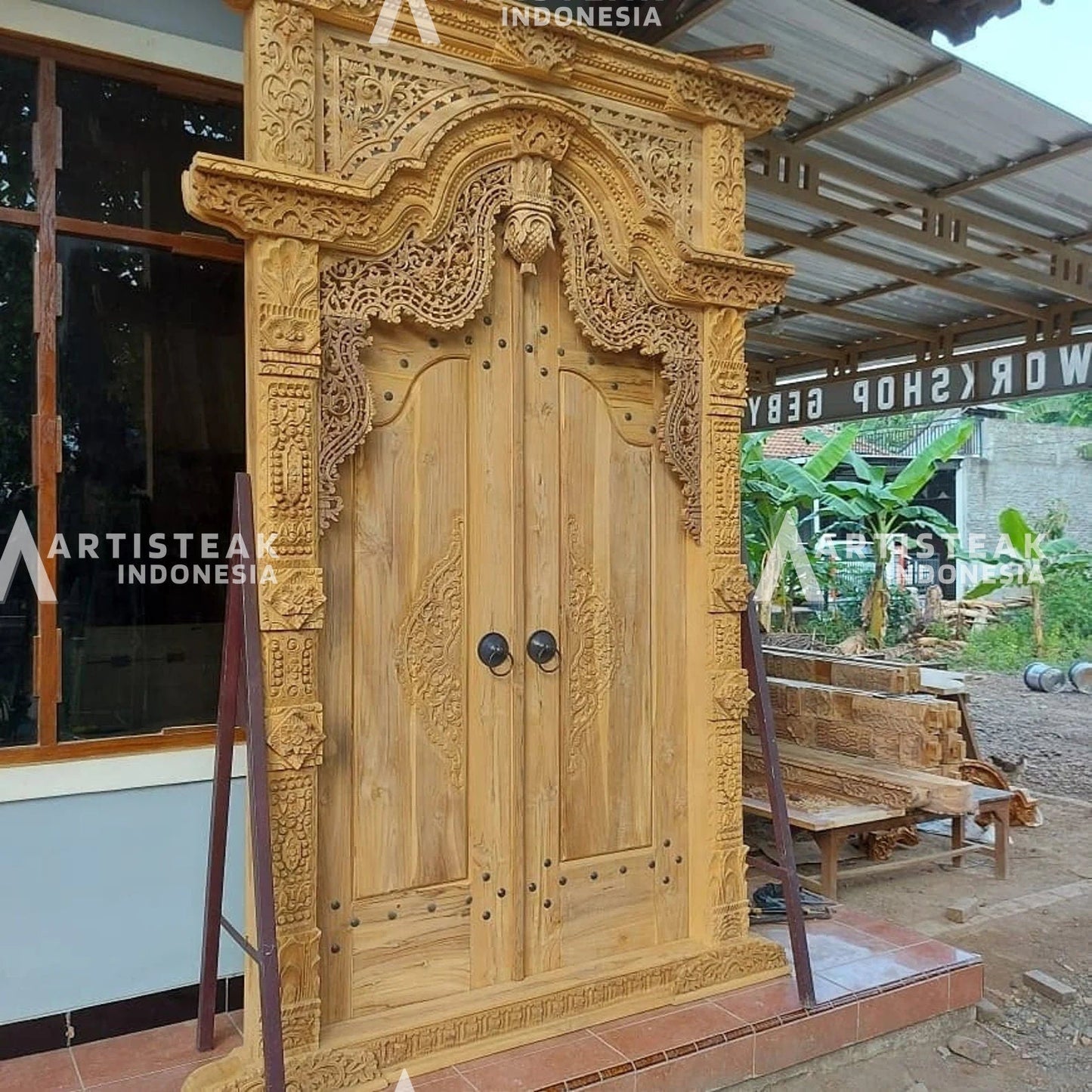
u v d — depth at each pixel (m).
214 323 3.06
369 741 2.56
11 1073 2.52
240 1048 2.45
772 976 3.10
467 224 2.63
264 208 2.33
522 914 2.78
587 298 2.85
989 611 13.61
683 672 3.13
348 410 2.47
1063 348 6.21
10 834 2.63
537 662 2.81
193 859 2.89
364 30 2.52
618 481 3.00
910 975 3.15
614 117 2.95
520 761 2.77
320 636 2.49
